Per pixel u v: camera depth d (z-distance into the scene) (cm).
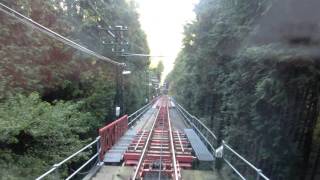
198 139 2166
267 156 1317
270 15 1106
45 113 1357
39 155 1349
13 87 1661
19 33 1822
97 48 3078
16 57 1739
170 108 6438
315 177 1256
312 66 991
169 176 1358
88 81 2539
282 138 1269
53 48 2242
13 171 1180
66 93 2381
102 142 1541
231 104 1720
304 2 1003
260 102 1316
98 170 1391
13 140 1177
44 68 2073
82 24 2758
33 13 2131
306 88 1116
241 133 1595
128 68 4119
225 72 2183
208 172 1454
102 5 3341
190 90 4353
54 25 2316
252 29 1334
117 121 2022
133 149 1758
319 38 990
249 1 1408
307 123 1238
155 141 2108
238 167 1599
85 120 1995
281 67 1046
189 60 3462
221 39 1892
